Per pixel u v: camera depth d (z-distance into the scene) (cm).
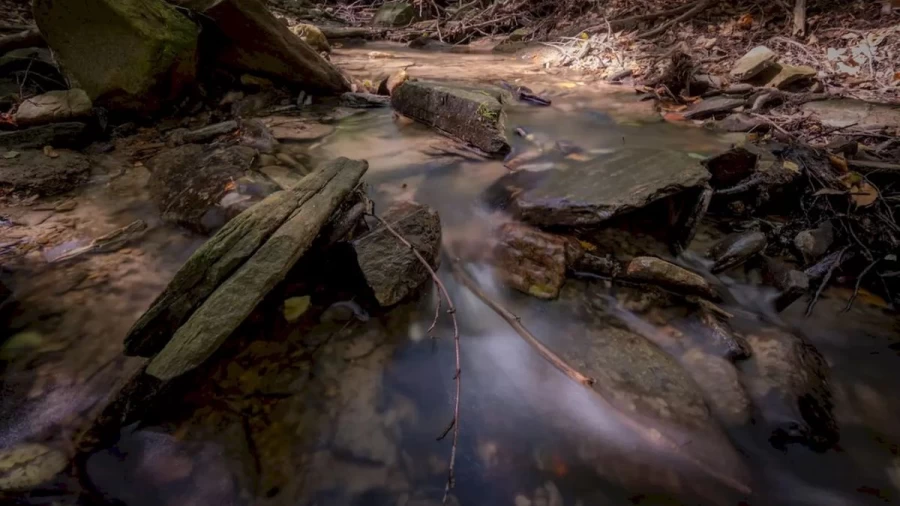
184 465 203
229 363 248
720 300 303
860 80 584
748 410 231
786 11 744
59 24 462
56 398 225
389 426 225
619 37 875
